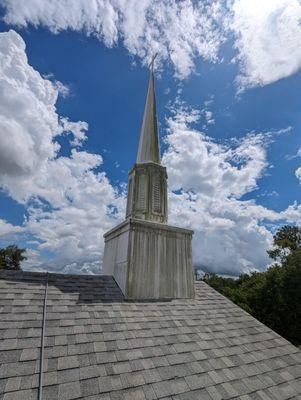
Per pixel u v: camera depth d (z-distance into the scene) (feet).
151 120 37.68
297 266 89.76
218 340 20.57
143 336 18.37
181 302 25.79
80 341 16.14
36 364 13.55
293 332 83.05
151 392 13.57
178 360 16.69
